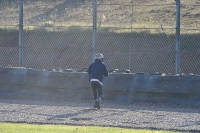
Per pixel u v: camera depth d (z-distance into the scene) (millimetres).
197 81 50844
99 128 34062
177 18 55969
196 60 85125
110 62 87062
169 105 50438
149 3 123812
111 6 123500
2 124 35250
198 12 114938
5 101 51156
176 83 51312
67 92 54219
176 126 35688
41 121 36969
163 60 85625
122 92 52750
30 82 55375
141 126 35344
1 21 107438
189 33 90125
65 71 59719
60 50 91688
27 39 94562
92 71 46750
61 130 32906
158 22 106250
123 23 103688
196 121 38562
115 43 91625
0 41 98688
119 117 40125
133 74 52875
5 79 56344
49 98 54500
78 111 43688
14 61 92438
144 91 52094
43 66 89688
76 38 94688
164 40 89562
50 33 95562
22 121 36719
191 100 50750
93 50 57844
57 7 113625
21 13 60188
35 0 115688
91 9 116562
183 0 126875
